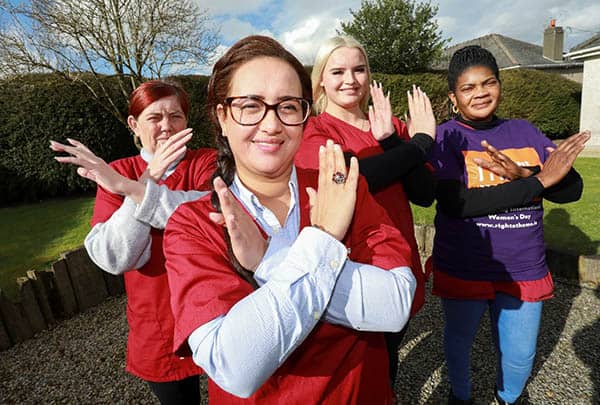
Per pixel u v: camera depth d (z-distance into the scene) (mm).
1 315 3619
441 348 3238
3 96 9477
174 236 949
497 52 25703
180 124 2027
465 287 2043
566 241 4965
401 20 20156
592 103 14570
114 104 10320
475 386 2756
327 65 2113
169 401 1842
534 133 2078
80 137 10086
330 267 868
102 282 4516
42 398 2959
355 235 1036
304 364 972
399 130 2322
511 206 1854
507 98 16516
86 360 3404
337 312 897
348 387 1027
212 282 865
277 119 942
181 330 842
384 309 919
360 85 2109
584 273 4215
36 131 9664
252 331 774
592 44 14906
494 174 1973
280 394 978
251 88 930
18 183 9758
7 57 9359
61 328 3953
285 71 945
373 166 1704
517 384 2158
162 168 1623
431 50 20297
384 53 20344
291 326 797
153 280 1723
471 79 1974
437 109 14883
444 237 2100
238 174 1062
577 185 2002
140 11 9750
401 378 2879
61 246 6051
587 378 2797
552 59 24688
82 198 9875
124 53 10023
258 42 963
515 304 2021
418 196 1940
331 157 986
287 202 1087
